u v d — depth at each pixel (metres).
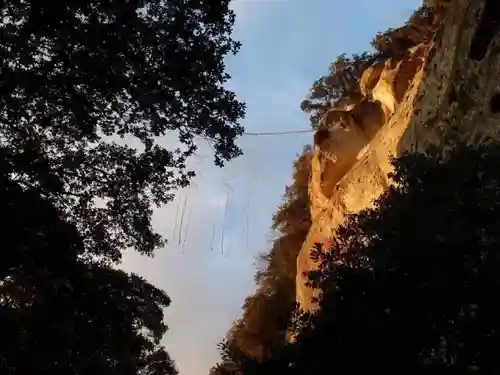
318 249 11.71
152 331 19.61
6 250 11.44
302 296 31.39
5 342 12.78
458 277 8.49
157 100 13.54
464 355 8.05
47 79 12.43
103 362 15.86
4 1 11.68
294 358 9.89
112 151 14.33
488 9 15.94
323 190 32.06
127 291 17.47
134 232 15.48
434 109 17.45
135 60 13.00
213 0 13.35
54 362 13.86
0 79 11.91
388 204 10.22
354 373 8.84
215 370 13.20
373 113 30.31
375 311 9.12
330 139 32.16
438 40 19.09
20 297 13.70
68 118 13.45
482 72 15.25
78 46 12.42
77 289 14.30
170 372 21.67
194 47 13.36
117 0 12.43
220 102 14.04
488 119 14.36
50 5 11.75
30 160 12.34
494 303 8.06
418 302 8.59
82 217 15.01
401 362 8.48
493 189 9.23
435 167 9.88
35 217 11.72
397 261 9.16
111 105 13.62
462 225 8.95
